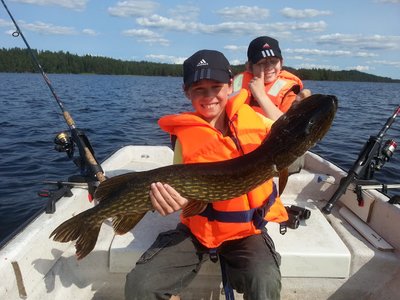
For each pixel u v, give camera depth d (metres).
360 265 1.09
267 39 1.63
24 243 0.96
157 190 0.86
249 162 0.88
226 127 1.08
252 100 1.58
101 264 1.11
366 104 9.06
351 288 1.10
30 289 0.95
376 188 1.28
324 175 1.51
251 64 1.66
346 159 3.04
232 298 0.94
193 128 1.03
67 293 1.07
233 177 0.88
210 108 1.03
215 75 0.98
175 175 0.88
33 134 3.95
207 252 0.99
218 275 1.08
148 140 3.90
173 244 0.99
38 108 6.35
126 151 1.90
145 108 7.00
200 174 0.88
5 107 6.32
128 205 0.90
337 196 1.28
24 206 2.06
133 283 0.91
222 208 0.96
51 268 1.05
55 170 2.69
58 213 1.12
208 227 0.97
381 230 1.18
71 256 1.11
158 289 0.91
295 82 1.67
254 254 0.92
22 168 2.73
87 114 5.86
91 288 1.13
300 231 1.20
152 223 1.26
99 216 0.92
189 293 1.10
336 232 1.24
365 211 1.27
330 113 0.83
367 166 1.30
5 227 1.84
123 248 1.09
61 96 9.30
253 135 1.04
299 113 0.86
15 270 0.91
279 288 0.88
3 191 2.28
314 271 1.07
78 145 1.31
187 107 7.28
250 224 0.97
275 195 1.05
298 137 0.84
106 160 1.73
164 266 0.94
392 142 1.33
